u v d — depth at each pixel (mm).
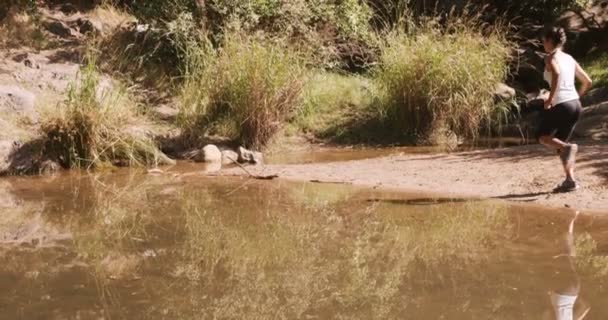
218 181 9188
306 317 4438
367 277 5250
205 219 7160
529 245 6027
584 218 6859
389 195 8109
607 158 8891
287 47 12609
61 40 14062
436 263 5578
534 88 15273
